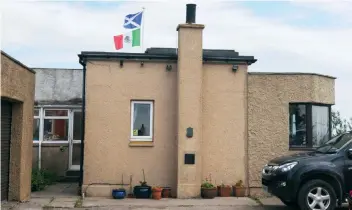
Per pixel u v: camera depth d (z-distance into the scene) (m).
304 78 14.36
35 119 17.91
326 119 14.88
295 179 10.58
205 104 14.12
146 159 13.87
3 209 10.73
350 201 9.86
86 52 13.77
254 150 14.12
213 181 13.98
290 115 14.43
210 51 15.55
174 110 14.03
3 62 9.84
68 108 18.00
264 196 13.75
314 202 10.52
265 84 14.29
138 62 13.98
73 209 11.38
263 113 14.24
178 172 13.48
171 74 14.08
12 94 10.55
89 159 13.67
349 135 11.37
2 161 11.10
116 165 13.75
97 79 13.87
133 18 14.84
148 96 13.99
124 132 13.85
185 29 13.80
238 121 14.18
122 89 13.91
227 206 12.02
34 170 15.80
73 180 17.50
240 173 14.06
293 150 14.20
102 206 11.80
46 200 12.52
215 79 14.19
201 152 13.79
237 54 15.53
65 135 18.03
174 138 13.98
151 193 13.42
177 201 12.75
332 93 15.12
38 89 18.25
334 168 10.62
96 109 13.81
